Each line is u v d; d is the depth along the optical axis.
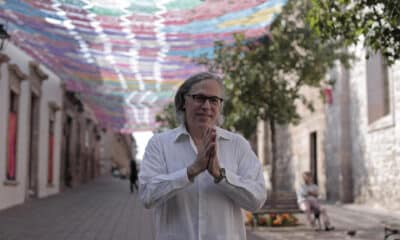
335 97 21.50
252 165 2.84
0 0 8.79
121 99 19.05
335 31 7.90
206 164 2.59
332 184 22.27
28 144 18.59
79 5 8.38
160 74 14.16
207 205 2.67
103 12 8.70
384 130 17.41
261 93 13.11
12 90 16.20
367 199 18.86
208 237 2.64
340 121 20.42
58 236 10.12
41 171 21.48
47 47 12.20
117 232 11.02
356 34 7.73
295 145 28.83
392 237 9.66
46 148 22.34
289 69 13.31
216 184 2.70
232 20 9.48
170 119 20.78
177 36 10.34
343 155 20.28
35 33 10.95
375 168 18.14
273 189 13.30
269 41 13.20
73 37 10.45
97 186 33.47
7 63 15.16
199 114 2.79
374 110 18.45
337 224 13.38
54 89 24.06
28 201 18.66
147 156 2.83
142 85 15.93
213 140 2.58
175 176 2.60
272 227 12.76
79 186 32.75
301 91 27.09
